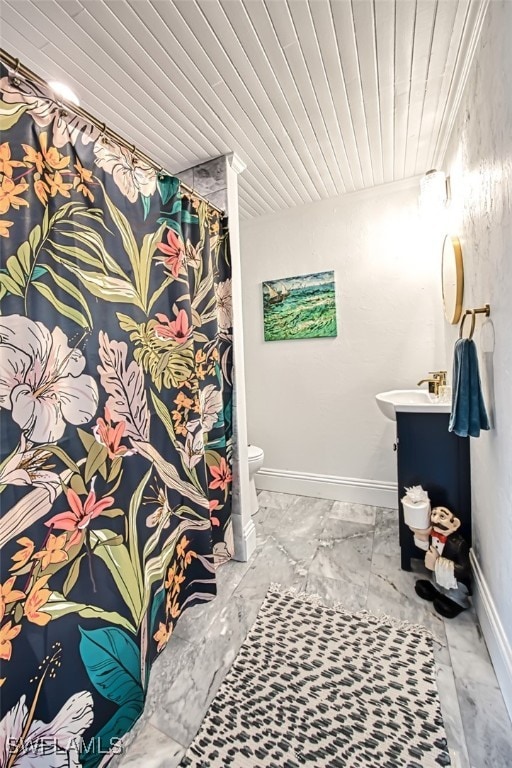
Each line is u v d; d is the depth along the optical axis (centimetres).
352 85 139
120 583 105
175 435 134
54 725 86
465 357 123
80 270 99
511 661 104
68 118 100
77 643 92
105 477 104
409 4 107
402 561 175
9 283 82
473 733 99
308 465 275
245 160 192
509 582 106
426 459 170
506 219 99
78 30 110
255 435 293
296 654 128
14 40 112
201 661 127
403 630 137
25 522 83
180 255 137
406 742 97
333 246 255
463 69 132
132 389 115
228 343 185
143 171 123
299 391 274
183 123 158
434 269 228
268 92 140
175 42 115
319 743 98
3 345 80
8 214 82
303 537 211
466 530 163
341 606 151
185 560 141
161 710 110
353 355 254
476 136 127
